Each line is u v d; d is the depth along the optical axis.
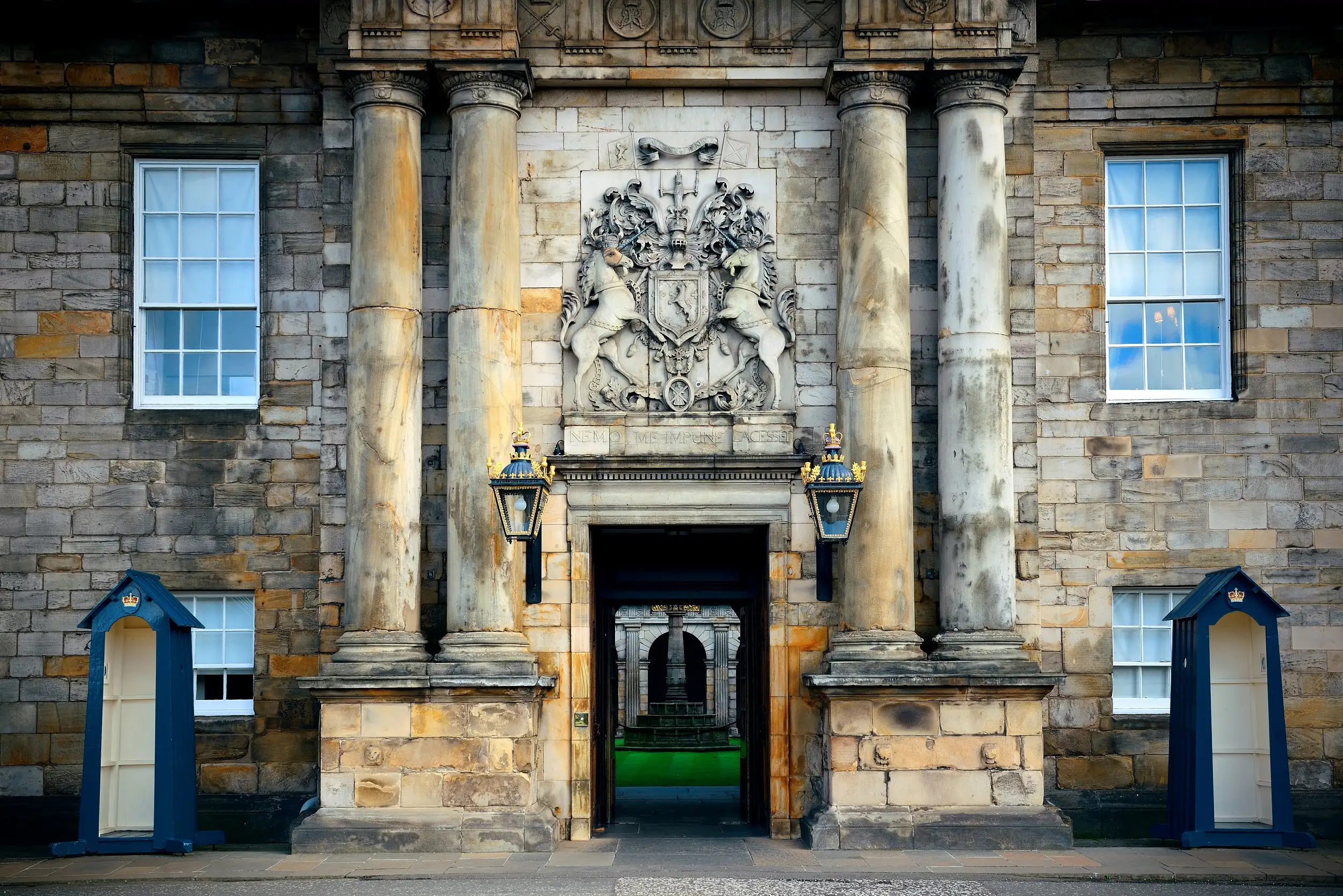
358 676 15.83
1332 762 17.86
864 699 15.95
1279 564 18.06
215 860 15.27
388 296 16.55
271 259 18.23
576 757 16.67
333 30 17.41
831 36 17.25
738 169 17.36
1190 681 16.02
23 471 18.06
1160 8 18.30
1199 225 18.69
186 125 18.36
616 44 17.19
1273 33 18.45
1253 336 18.34
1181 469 18.16
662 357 17.12
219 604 18.28
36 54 18.31
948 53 16.75
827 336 17.19
